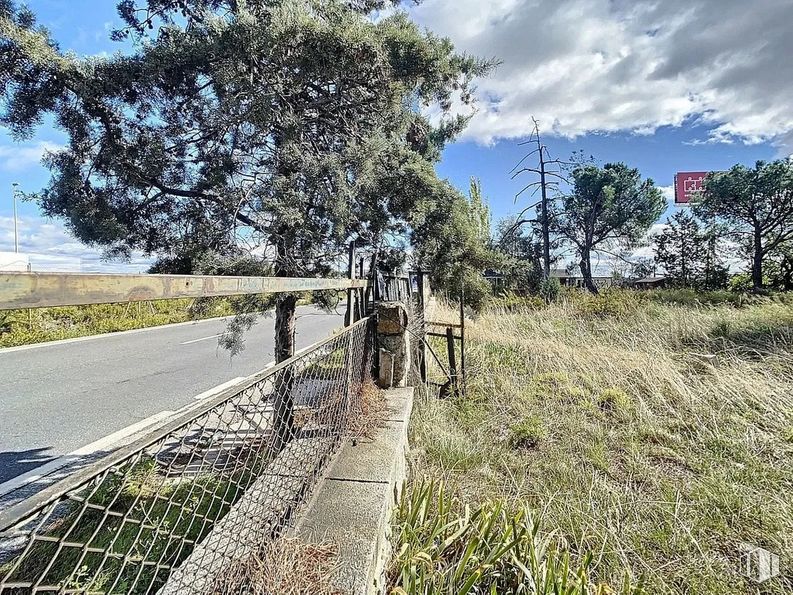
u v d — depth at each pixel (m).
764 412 4.10
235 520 1.35
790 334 6.44
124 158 2.79
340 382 2.35
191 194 3.07
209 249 2.96
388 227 3.54
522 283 15.36
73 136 2.79
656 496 2.79
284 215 2.84
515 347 6.84
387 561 1.95
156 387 5.30
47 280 0.68
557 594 1.87
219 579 1.20
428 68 3.35
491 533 2.21
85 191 2.87
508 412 4.32
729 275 19.64
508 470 3.04
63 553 1.96
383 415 2.97
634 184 24.58
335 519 1.73
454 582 1.91
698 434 3.72
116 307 10.95
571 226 26.19
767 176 17.64
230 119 2.78
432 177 3.41
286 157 2.98
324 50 2.76
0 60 2.40
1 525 0.58
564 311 10.62
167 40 2.86
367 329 3.33
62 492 0.69
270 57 2.72
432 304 8.03
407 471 2.88
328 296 3.74
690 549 2.31
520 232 22.78
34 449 3.50
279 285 1.67
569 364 5.79
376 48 2.88
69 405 4.59
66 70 2.52
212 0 3.18
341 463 2.24
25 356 7.29
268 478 1.63
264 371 1.38
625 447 3.54
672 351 6.44
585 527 2.44
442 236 3.76
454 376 4.94
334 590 1.35
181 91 2.89
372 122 3.42
